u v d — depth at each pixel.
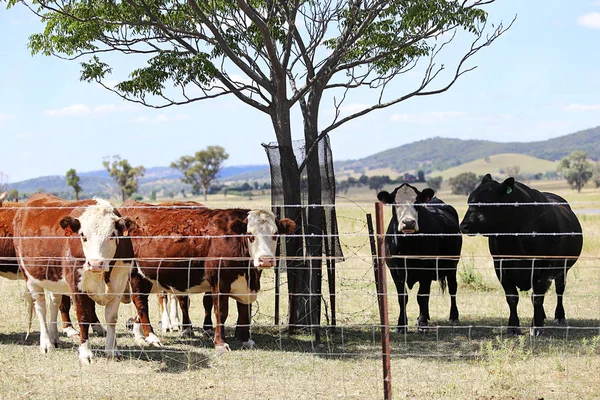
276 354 9.27
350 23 10.75
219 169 114.06
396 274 11.38
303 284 10.84
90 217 8.43
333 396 7.23
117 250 8.81
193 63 10.85
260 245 9.33
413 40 10.81
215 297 9.66
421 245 11.23
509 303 10.84
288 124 11.05
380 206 6.36
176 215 10.20
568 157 139.88
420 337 10.68
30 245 9.34
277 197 11.20
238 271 9.59
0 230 10.05
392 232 11.57
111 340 9.08
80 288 8.79
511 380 7.71
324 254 10.84
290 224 9.59
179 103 11.30
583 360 8.65
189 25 11.66
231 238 9.66
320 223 10.82
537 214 10.74
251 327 11.38
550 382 7.70
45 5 10.39
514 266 10.80
